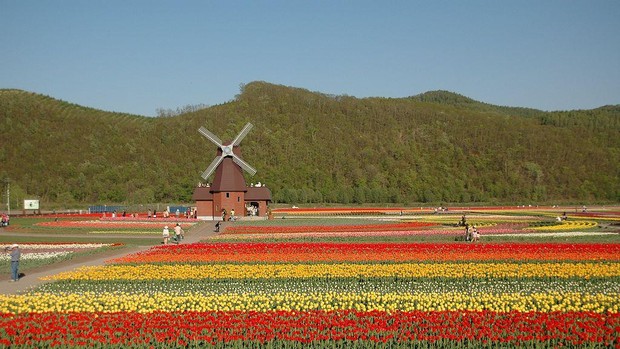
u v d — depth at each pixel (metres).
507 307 26.80
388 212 115.06
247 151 179.88
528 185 176.88
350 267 38.81
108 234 73.06
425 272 36.75
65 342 22.09
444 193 156.88
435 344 21.67
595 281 34.66
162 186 157.12
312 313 25.17
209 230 76.50
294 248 48.09
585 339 21.27
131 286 34.25
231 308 27.73
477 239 57.34
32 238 67.81
